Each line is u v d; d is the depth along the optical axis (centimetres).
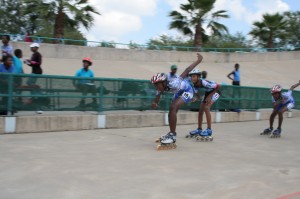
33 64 868
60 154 568
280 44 4859
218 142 755
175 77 672
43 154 562
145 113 941
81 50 2331
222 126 1037
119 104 898
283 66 3042
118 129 868
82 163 518
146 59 2644
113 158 557
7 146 609
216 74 2498
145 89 945
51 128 781
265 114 1288
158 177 464
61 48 2248
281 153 664
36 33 4044
